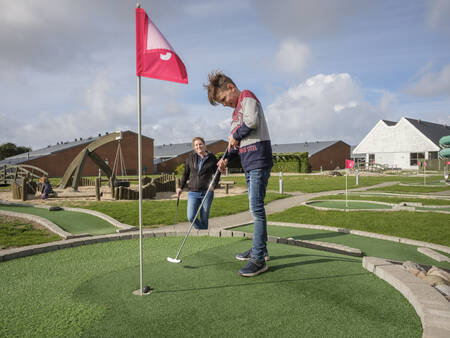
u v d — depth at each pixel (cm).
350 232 522
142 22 243
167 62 249
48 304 222
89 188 1888
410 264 293
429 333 170
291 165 4194
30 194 1349
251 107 268
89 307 216
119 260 339
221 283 258
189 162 486
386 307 214
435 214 744
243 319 197
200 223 495
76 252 384
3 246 434
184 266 306
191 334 180
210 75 296
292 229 553
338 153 5647
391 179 2556
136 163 4931
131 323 193
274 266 303
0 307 218
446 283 257
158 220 695
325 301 223
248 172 284
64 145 5169
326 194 1403
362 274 279
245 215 812
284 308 212
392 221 659
